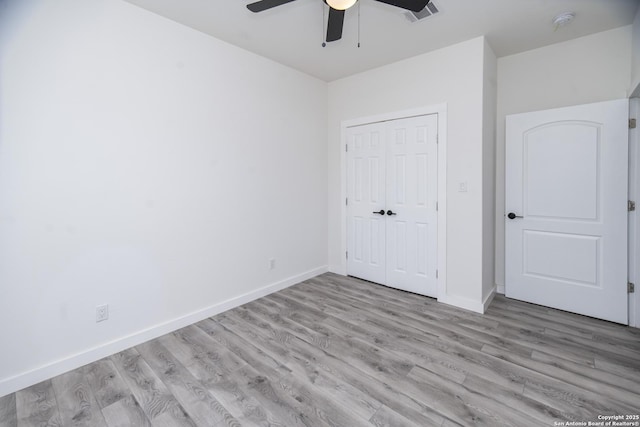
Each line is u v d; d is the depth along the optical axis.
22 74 1.78
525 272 3.03
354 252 3.86
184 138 2.55
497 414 1.57
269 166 3.28
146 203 2.35
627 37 2.56
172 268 2.53
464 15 2.39
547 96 2.94
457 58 2.85
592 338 2.32
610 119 2.53
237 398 1.71
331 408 1.63
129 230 2.27
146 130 2.32
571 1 2.22
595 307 2.67
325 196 4.04
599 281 2.64
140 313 2.35
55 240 1.94
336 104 3.90
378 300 3.13
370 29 2.60
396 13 2.36
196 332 2.49
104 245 2.15
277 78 3.31
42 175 1.87
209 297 2.79
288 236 3.54
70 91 1.96
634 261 2.51
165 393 1.76
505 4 2.25
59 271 1.96
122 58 2.18
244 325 2.60
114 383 1.86
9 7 1.73
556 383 1.80
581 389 1.75
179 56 2.50
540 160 2.87
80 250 2.04
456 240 2.95
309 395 1.73
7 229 1.77
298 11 2.34
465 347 2.21
